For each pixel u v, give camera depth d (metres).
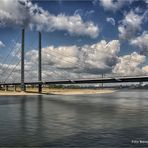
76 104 107.75
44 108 88.06
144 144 34.19
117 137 38.03
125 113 70.56
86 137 38.06
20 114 68.69
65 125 49.09
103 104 107.88
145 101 130.25
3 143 34.72
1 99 147.00
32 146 33.41
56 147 32.94
